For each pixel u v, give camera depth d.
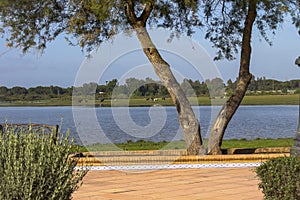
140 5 9.35
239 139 15.33
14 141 4.30
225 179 7.64
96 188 7.00
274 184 4.71
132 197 6.39
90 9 8.56
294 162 4.71
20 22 8.84
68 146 4.47
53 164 4.27
